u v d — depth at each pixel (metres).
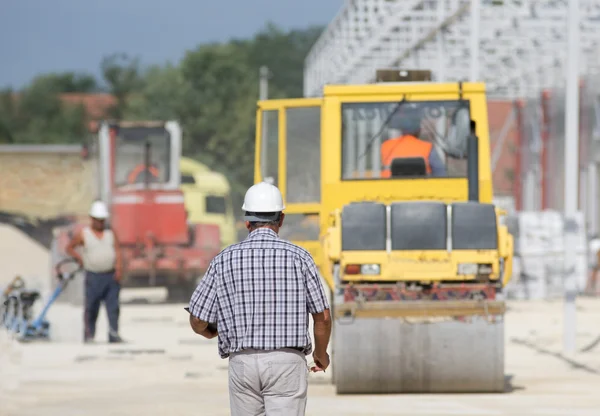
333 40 91.12
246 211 20.61
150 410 34.22
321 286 20.17
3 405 35.50
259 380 20.03
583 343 54.56
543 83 110.62
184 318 69.88
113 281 54.53
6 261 114.00
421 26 80.25
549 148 116.38
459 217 36.66
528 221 87.88
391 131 42.38
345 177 42.25
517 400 35.62
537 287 87.19
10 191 116.88
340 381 36.81
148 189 79.06
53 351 50.97
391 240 36.75
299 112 43.31
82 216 115.69
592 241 92.62
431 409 33.75
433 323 36.62
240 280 20.06
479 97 42.28
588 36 89.00
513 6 80.56
